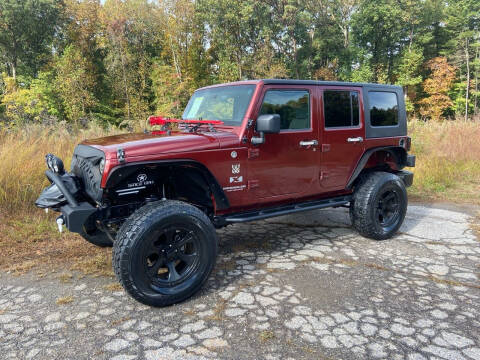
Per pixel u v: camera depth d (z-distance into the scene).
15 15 41.91
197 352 2.43
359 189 4.52
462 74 45.44
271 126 3.25
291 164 3.84
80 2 44.53
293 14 42.59
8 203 5.36
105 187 2.86
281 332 2.65
